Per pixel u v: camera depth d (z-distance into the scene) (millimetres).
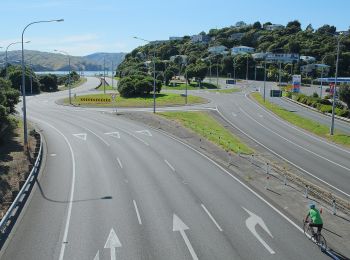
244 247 17422
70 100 83688
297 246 17562
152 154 36656
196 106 78750
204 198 24188
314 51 192625
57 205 22781
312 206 18125
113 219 20656
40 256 16531
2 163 32188
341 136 48969
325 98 83812
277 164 35688
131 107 76125
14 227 19562
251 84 149500
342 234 18969
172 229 19375
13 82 106250
